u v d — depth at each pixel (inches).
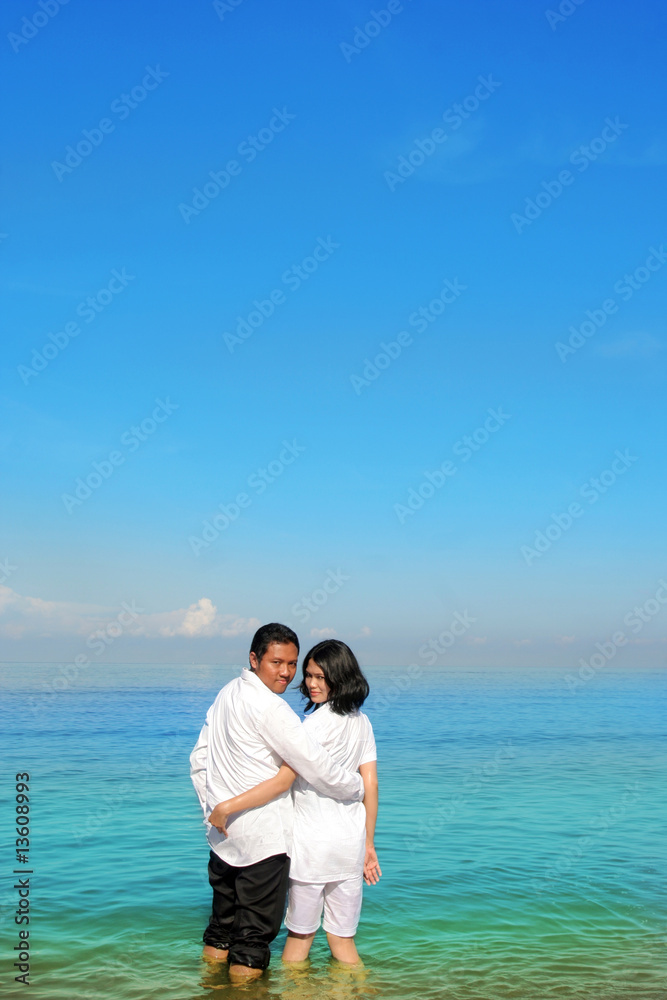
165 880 231.9
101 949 177.2
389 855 267.3
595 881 236.2
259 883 161.9
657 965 171.0
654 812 343.6
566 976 163.9
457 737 680.4
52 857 256.4
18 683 1609.3
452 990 155.6
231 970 159.9
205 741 174.6
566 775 454.9
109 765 470.3
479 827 311.9
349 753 170.6
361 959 172.6
